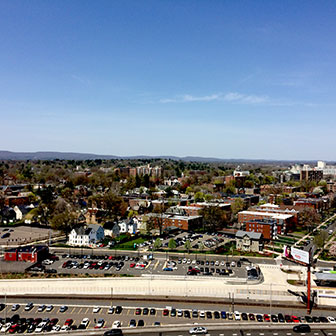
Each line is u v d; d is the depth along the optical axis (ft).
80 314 310.86
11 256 456.45
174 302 338.54
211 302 336.90
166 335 275.59
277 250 523.29
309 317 307.58
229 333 278.87
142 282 381.40
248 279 385.91
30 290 361.30
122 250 517.96
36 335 273.54
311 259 325.01
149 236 606.55
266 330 284.61
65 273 408.67
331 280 368.68
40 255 456.45
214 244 547.90
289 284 379.96
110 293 357.00
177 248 527.40
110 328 284.61
